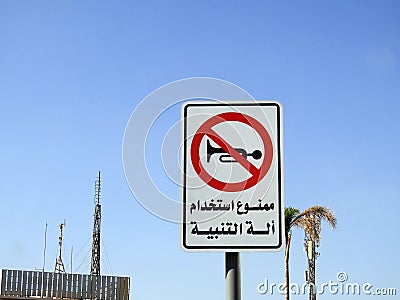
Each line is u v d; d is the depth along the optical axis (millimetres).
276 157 4559
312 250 28016
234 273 4531
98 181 50281
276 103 4605
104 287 39875
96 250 49875
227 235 4527
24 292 38812
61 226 44688
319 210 26281
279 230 4516
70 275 39531
